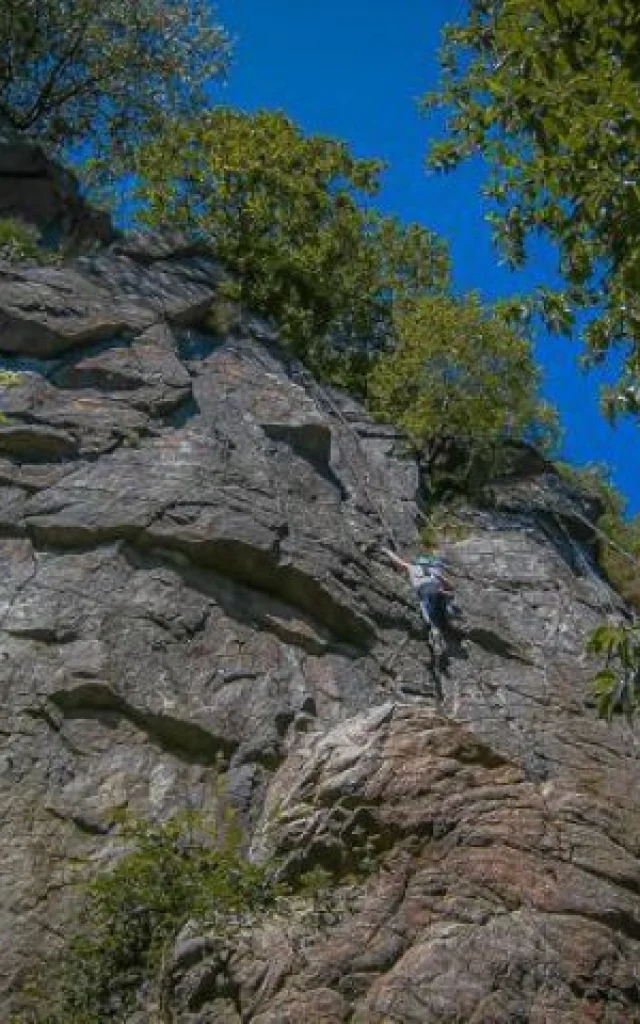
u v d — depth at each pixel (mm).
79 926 14281
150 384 20281
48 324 20250
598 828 15016
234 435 20375
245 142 26484
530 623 21109
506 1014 12961
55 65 28641
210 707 16562
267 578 18141
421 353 25172
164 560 17828
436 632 19312
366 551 20062
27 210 23531
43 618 16781
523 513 24453
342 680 17719
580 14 10367
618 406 11812
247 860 14891
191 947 13500
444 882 14008
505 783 14938
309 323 25953
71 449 18812
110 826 15227
